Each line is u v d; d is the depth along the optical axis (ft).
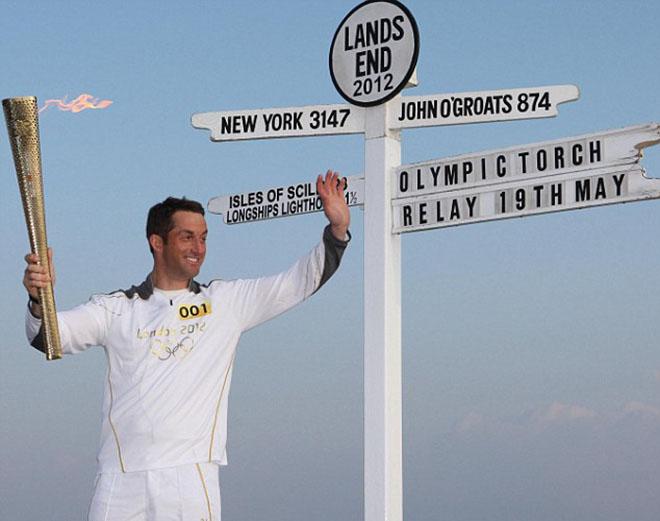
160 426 14.37
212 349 14.78
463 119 17.33
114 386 14.70
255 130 18.34
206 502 14.38
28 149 13.83
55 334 14.07
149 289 15.01
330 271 15.02
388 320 17.39
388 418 17.22
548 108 16.97
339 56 18.10
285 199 18.37
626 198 15.92
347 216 15.02
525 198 16.65
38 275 13.96
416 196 17.43
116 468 14.46
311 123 18.11
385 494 17.07
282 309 15.12
